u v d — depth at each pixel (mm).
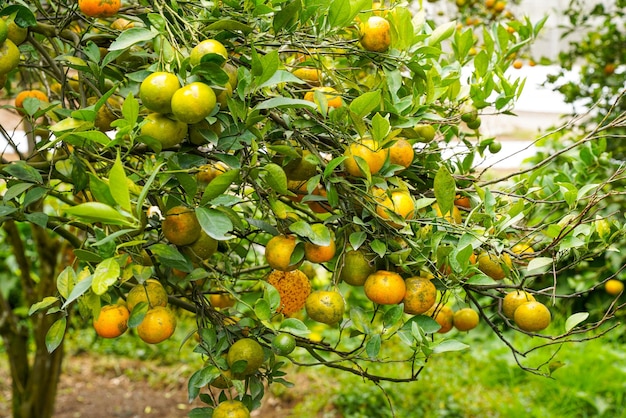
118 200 1164
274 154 1440
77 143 1297
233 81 1356
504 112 1740
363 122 1363
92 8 1364
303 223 1386
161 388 4246
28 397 2539
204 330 1430
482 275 1396
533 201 1615
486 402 3748
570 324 1458
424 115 1482
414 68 1497
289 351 1370
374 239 1412
